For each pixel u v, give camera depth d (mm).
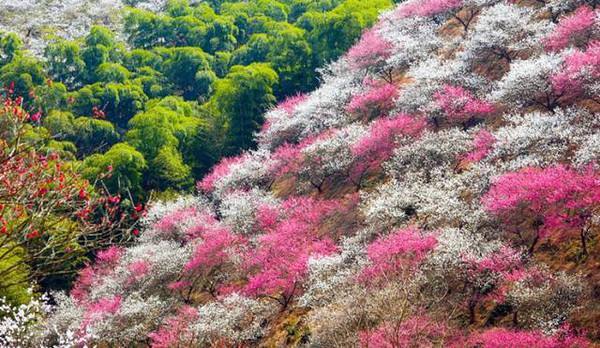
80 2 122250
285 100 56281
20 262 9914
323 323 21203
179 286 31203
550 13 38000
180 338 24766
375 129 33406
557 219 19656
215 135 54906
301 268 25578
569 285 18047
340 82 45938
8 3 118312
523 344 16281
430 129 33469
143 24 94438
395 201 25719
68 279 40781
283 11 91375
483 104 31859
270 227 32531
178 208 40500
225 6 104375
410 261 21219
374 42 45750
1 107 10016
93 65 81500
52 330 27734
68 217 10570
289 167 38906
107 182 45656
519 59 34438
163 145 51906
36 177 9992
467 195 25656
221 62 78375
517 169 24078
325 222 31141
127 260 35188
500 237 21828
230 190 39812
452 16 47875
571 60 28031
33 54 89812
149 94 73312
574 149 24391
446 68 35812
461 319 19422
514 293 18016
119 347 27141
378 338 17391
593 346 16188
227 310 25828
